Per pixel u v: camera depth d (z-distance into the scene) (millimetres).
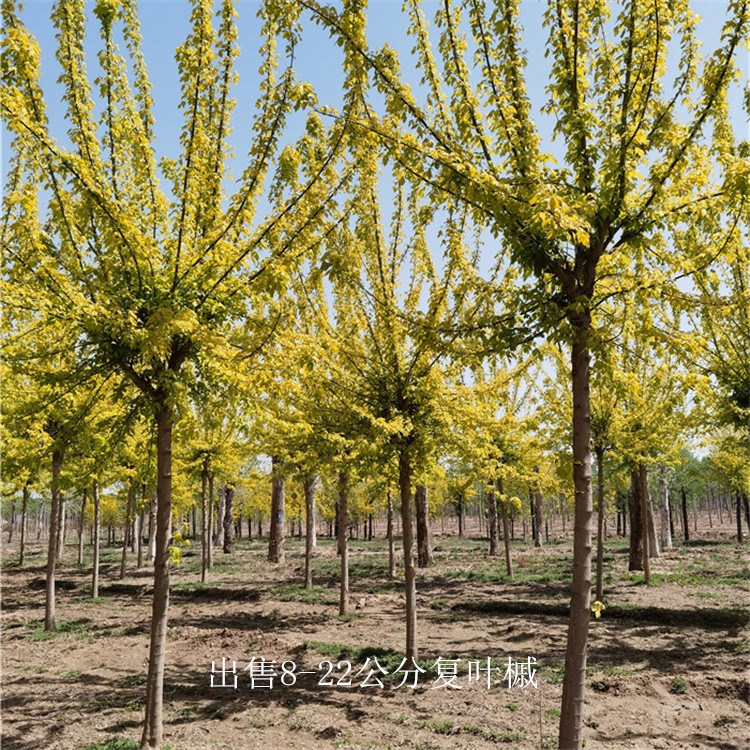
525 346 4238
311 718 6039
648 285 3768
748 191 3453
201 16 4609
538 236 3900
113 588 15766
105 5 4523
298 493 28734
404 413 7004
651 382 10195
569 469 4062
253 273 4852
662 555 21750
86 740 5395
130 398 5582
